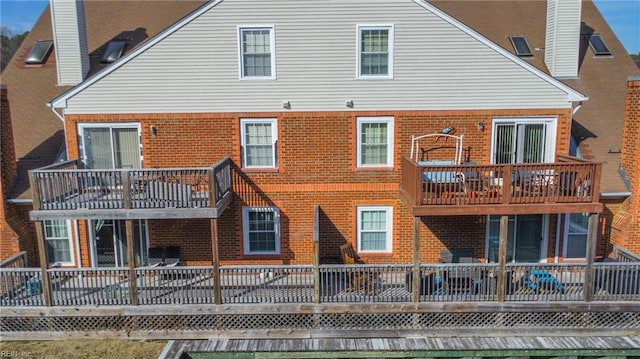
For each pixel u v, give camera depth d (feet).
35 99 52.16
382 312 36.81
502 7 61.93
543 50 55.93
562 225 45.34
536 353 34.81
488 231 45.27
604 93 52.90
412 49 42.55
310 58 42.65
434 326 36.96
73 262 45.62
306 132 43.70
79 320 37.27
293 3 41.83
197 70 42.68
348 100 43.16
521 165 36.29
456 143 43.78
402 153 43.96
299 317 37.24
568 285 39.19
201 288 37.52
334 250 45.44
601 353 34.88
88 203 36.63
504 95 43.16
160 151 43.75
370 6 41.91
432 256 45.39
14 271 36.96
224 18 42.01
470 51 42.55
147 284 41.68
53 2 50.70
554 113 43.32
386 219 45.11
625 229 43.75
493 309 36.50
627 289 37.17
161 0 62.18
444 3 62.44
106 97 42.75
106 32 57.31
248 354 34.91
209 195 36.35
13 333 36.78
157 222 44.98
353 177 44.39
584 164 36.11
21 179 45.11
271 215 45.03
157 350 35.47
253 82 42.93
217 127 43.55
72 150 43.32
